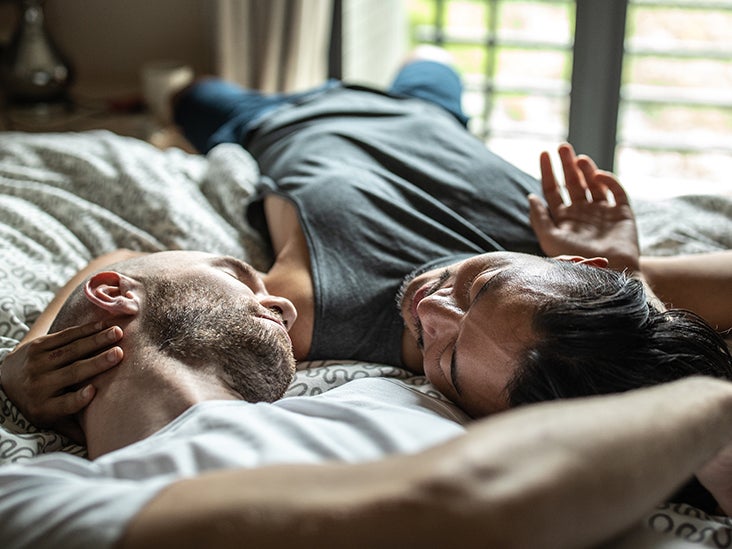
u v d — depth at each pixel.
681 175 3.19
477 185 1.68
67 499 0.80
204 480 0.78
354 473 0.75
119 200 1.73
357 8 3.21
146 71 2.95
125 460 0.93
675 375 1.08
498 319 1.12
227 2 2.88
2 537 0.80
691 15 2.98
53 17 3.23
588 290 1.12
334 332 1.44
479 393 1.16
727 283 1.45
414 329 1.32
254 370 1.16
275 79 2.98
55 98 3.00
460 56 3.39
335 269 1.48
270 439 0.94
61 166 1.80
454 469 0.72
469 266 1.23
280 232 1.62
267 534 0.71
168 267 1.25
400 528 0.69
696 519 1.06
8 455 1.16
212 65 3.14
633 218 1.57
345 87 2.13
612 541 0.89
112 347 1.17
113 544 0.74
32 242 1.59
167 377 1.11
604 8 2.81
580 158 1.65
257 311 1.22
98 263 1.51
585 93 2.94
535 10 3.24
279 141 1.90
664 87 3.06
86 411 1.15
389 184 1.65
